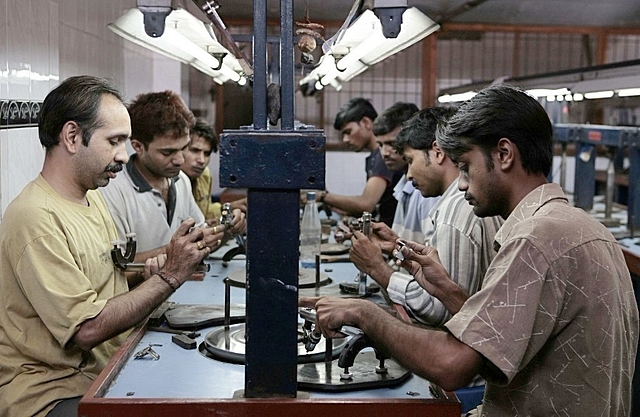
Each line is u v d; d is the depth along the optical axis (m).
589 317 1.43
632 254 3.40
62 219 1.88
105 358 2.03
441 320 2.10
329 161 6.74
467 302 1.44
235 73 3.19
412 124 2.37
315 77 3.57
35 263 1.78
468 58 6.84
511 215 1.54
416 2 5.43
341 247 3.25
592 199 4.76
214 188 6.47
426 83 6.58
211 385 1.61
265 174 1.40
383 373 1.66
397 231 3.39
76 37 3.27
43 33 2.81
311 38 2.20
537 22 6.42
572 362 1.44
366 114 4.36
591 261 1.43
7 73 2.45
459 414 1.47
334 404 1.46
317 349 1.79
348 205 4.14
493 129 1.51
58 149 1.93
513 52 6.77
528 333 1.39
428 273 1.94
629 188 3.98
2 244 1.85
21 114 2.59
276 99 1.47
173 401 1.45
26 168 2.66
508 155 1.52
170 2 1.50
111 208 2.68
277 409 1.45
